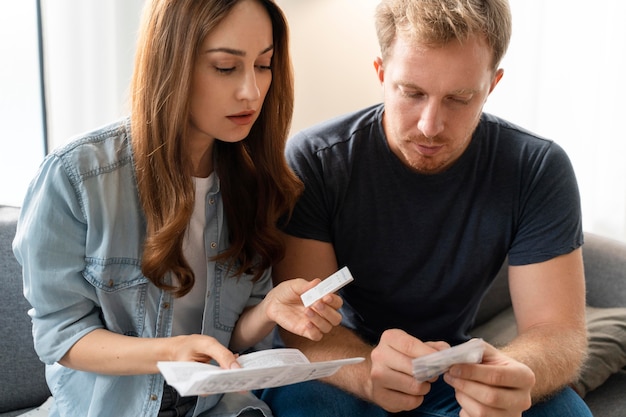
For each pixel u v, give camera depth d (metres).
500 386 1.21
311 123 2.42
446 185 1.51
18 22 1.93
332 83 2.43
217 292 1.41
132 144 1.31
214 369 1.11
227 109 1.25
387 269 1.55
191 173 1.31
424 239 1.53
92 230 1.28
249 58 1.24
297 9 2.31
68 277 1.27
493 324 2.05
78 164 1.26
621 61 2.34
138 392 1.33
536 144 1.55
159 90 1.24
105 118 2.07
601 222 2.45
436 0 1.33
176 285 1.34
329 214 1.54
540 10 2.44
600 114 2.40
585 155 2.44
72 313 1.29
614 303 2.02
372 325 1.62
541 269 1.52
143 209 1.30
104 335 1.28
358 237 1.54
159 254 1.27
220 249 1.41
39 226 1.26
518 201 1.53
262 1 1.26
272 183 1.42
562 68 2.43
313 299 1.20
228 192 1.41
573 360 1.41
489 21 1.35
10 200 2.01
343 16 2.38
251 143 1.40
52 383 1.39
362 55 2.45
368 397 1.39
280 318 1.32
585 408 1.43
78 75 2.02
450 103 1.37
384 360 1.29
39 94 2.00
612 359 1.81
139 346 1.24
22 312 1.64
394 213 1.53
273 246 1.44
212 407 1.43
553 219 1.52
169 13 1.21
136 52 1.28
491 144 1.54
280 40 1.32
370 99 2.51
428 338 1.60
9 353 1.63
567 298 1.51
